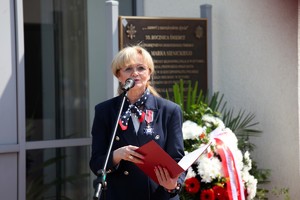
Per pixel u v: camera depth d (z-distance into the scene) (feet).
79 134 24.73
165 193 14.37
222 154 18.80
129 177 14.34
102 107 14.92
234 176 18.80
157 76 22.11
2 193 22.33
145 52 14.71
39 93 24.03
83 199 24.59
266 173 22.48
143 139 14.37
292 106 21.85
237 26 23.50
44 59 24.17
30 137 23.68
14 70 22.40
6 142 22.34
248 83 23.25
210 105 21.84
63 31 24.56
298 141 21.71
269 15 22.48
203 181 18.63
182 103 21.13
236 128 22.65
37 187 23.54
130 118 14.52
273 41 22.39
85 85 24.93
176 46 22.39
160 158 13.33
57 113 24.35
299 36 21.76
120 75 14.79
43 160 23.68
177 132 14.53
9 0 22.27
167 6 25.12
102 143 14.69
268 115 22.62
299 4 21.74
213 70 24.43
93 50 25.07
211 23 23.03
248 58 23.22
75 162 24.47
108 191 14.47
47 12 24.25
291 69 21.89
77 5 24.80
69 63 24.67
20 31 22.41
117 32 21.33
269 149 22.65
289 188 22.02
